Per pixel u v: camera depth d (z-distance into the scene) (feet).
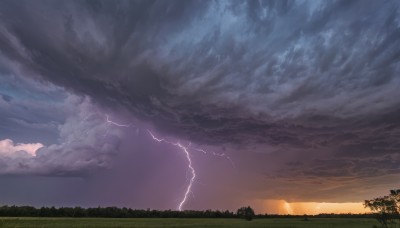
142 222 273.95
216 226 217.36
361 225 223.51
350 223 263.90
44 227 196.13
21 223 224.12
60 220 284.00
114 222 265.13
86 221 274.98
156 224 240.94
